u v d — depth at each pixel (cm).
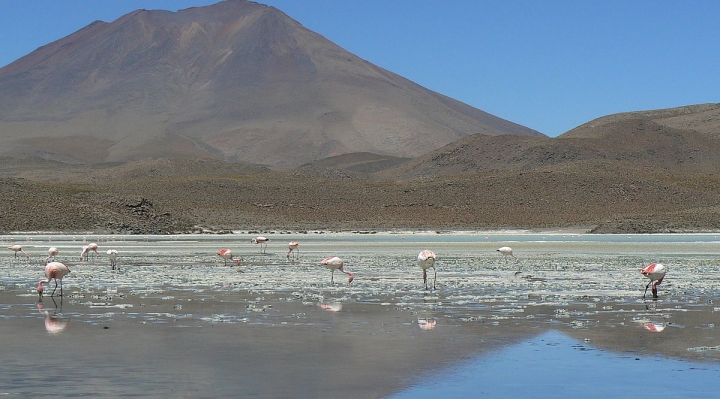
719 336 2103
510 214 14525
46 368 1692
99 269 4625
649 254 6412
